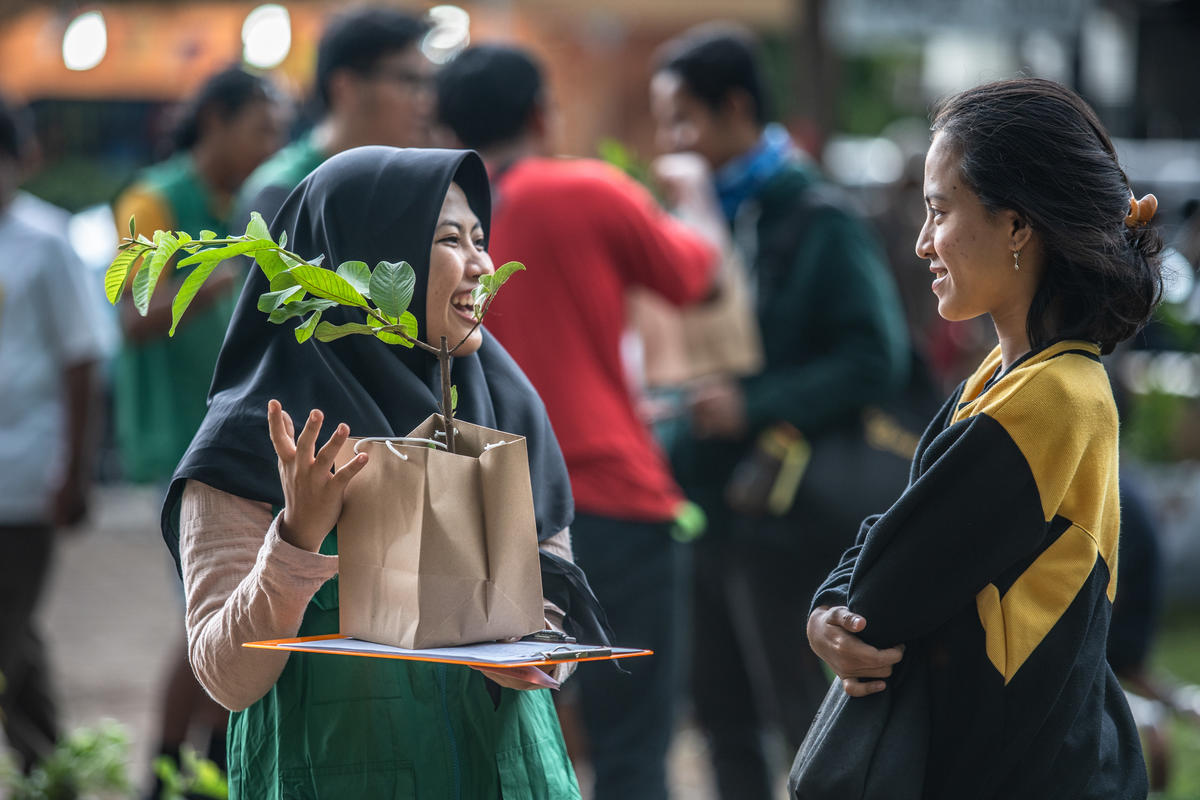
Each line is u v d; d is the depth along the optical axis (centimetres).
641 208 798
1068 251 424
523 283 770
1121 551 926
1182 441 1570
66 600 1656
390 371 484
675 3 2545
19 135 1009
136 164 2523
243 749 483
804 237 905
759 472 880
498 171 809
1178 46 2762
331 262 496
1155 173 2170
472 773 482
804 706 892
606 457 765
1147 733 926
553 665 512
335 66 841
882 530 431
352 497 434
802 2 1638
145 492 2256
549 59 2650
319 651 421
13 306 983
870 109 4206
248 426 473
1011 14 1424
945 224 438
